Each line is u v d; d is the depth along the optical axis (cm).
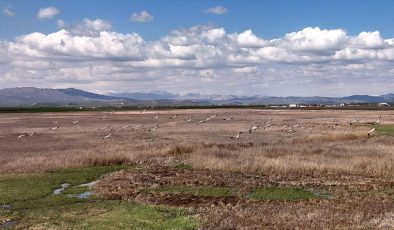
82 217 2366
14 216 2394
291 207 2492
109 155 4431
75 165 4106
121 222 2252
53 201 2759
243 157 4306
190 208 2519
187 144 5238
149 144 5406
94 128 7862
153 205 2630
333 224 2109
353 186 3128
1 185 3231
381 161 3800
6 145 5353
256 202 2680
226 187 3175
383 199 2725
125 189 3130
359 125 8288
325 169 3700
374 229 2027
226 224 2150
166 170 3900
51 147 5178
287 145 5206
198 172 3775
